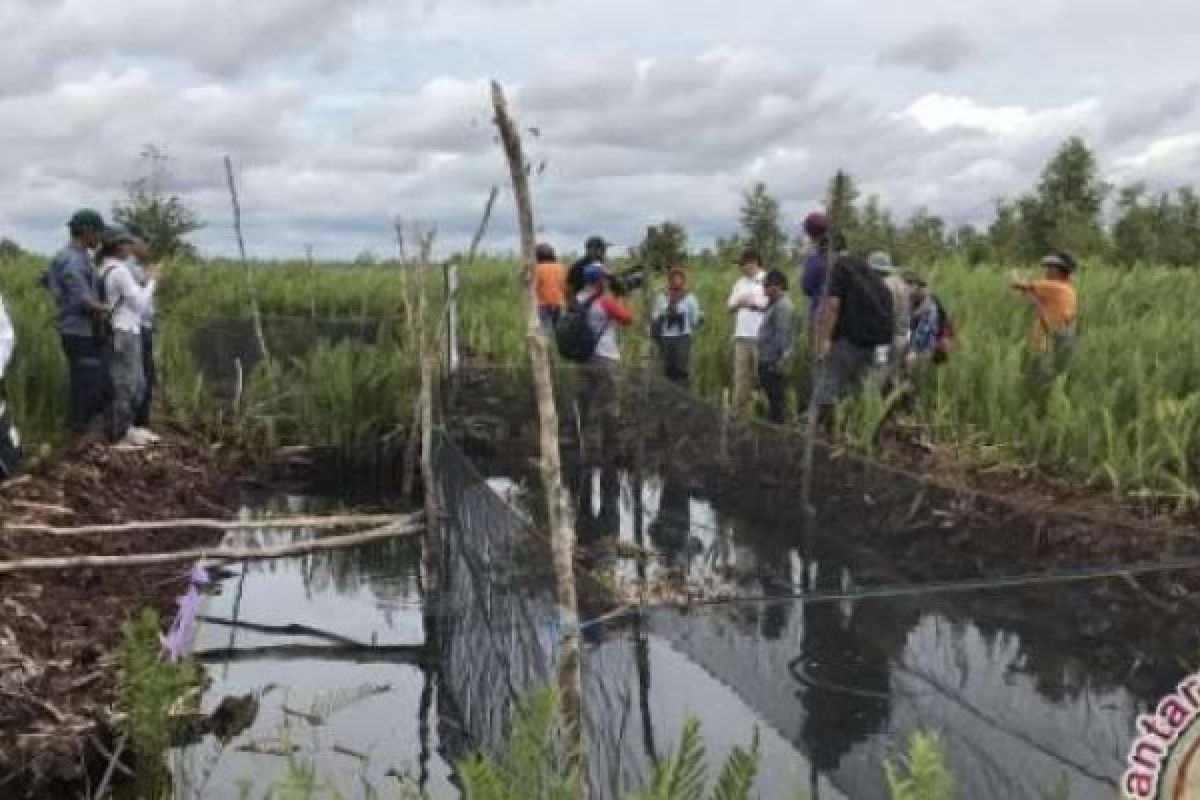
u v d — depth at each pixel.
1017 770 2.73
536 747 2.63
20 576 6.13
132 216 19.11
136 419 9.85
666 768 2.46
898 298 8.95
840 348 8.61
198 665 5.78
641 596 5.57
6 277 15.16
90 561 6.15
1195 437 7.16
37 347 9.24
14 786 4.36
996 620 3.23
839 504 6.33
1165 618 3.11
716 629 3.44
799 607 3.39
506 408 10.42
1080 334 10.91
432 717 5.48
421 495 10.02
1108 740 2.84
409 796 4.11
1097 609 3.19
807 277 8.66
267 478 10.30
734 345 11.49
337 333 12.67
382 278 19.05
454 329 10.80
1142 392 7.54
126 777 4.52
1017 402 8.28
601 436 9.30
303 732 5.27
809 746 2.92
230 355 12.11
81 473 7.98
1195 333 9.21
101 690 4.99
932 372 9.41
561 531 2.82
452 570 6.71
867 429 7.90
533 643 4.16
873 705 3.00
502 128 2.57
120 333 8.86
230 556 6.94
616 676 3.23
